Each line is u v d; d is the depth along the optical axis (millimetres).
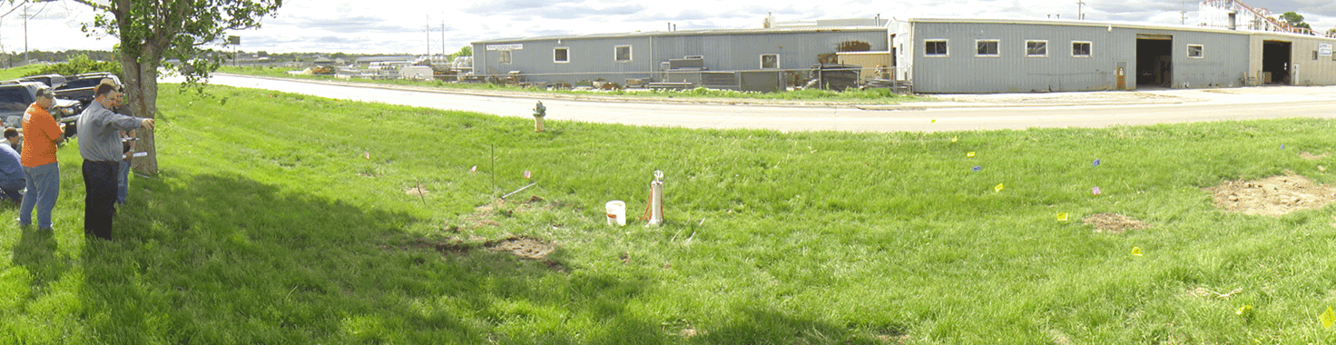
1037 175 12773
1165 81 43906
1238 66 44344
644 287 6945
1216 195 11508
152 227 7125
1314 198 11109
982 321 5551
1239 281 5652
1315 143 15016
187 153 13438
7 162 7711
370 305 5754
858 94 31828
